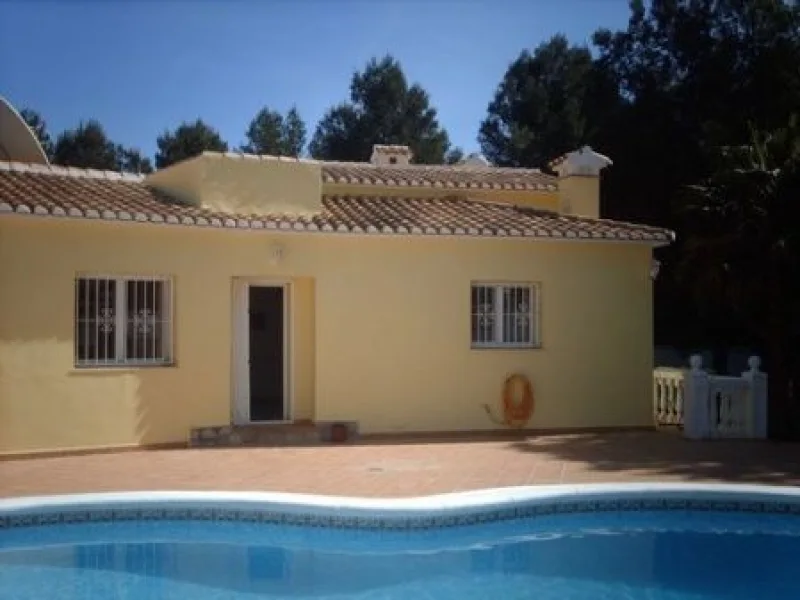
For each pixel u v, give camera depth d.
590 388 17.42
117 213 14.17
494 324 17.14
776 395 16.80
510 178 22.56
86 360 14.45
